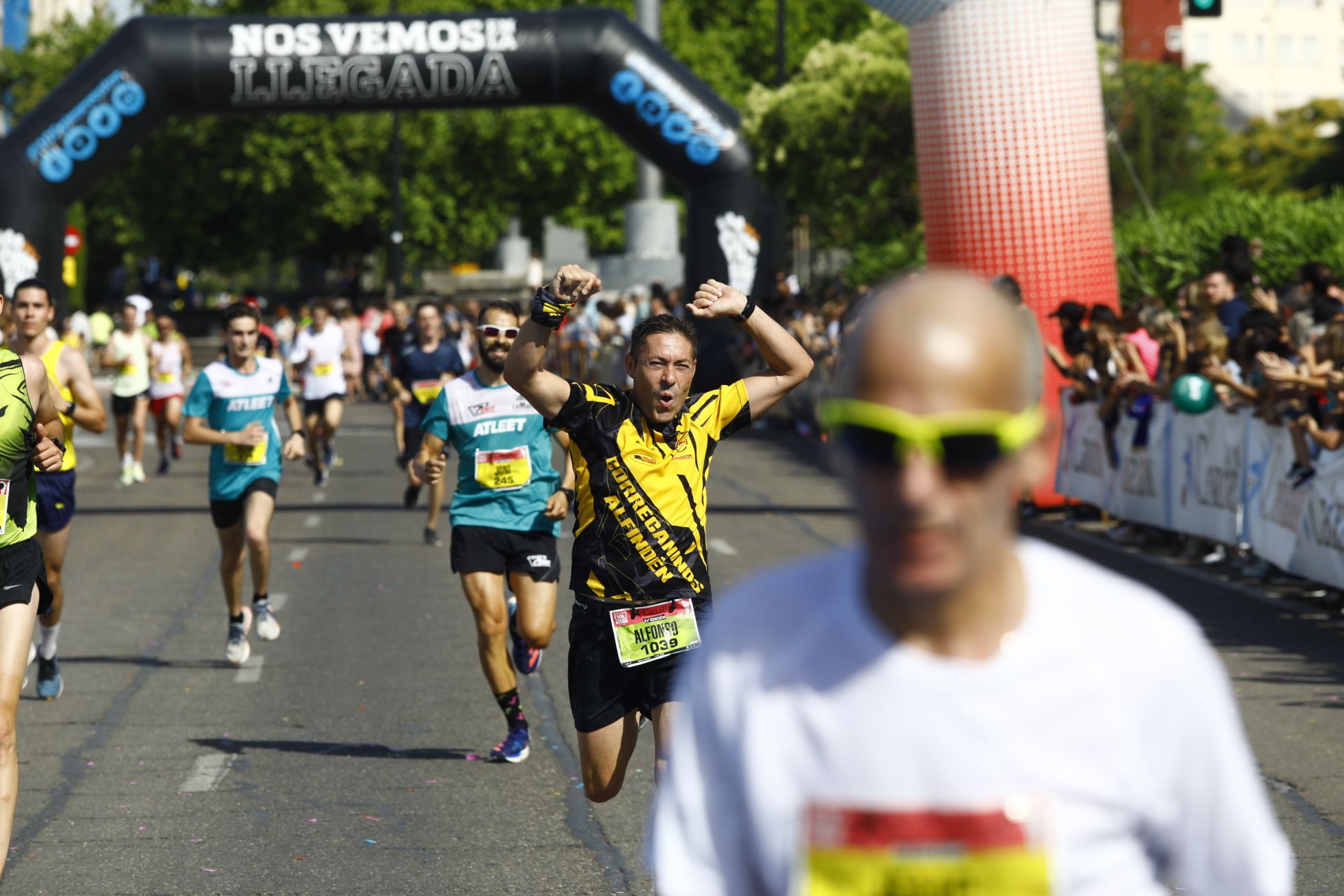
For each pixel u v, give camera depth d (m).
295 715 27.50
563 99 78.31
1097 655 6.39
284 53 74.62
